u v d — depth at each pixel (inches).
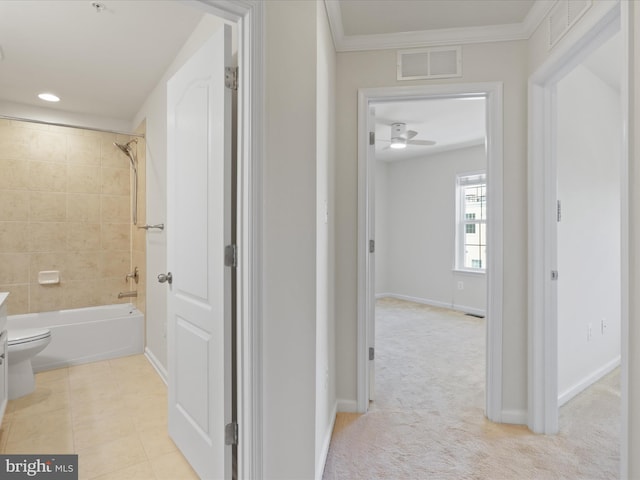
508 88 80.9
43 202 134.3
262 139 51.6
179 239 70.6
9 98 124.9
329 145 76.0
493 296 81.7
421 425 81.4
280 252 53.9
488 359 83.6
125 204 150.9
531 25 76.7
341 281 87.8
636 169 44.9
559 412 86.7
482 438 76.0
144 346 131.2
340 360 88.1
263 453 52.3
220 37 55.6
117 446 73.3
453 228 216.5
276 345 53.6
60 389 100.3
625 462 46.0
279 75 53.5
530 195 77.9
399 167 249.3
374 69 86.4
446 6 73.8
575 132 93.8
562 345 90.8
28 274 131.6
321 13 64.2
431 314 201.9
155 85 114.3
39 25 82.7
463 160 211.9
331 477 63.7
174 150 72.9
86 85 114.6
